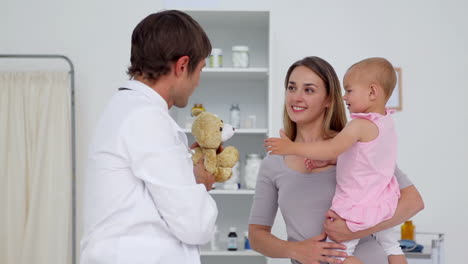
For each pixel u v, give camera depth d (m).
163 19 1.28
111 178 1.21
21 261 2.98
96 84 3.23
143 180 1.23
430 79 3.20
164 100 1.29
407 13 3.21
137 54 1.30
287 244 1.58
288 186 1.65
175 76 1.30
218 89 3.27
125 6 3.25
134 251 1.21
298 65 1.66
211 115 1.44
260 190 1.76
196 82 1.35
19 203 3.01
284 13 3.22
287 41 3.22
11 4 3.24
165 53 1.26
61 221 3.04
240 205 3.22
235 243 2.92
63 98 3.09
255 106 3.27
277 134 3.19
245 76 3.12
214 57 3.00
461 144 3.18
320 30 3.22
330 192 1.60
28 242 2.99
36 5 3.24
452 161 3.18
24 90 3.07
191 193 1.19
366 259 1.57
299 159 1.68
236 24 3.16
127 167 1.22
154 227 1.24
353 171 1.51
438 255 2.60
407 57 3.20
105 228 1.22
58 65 3.24
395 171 1.66
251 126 3.07
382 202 1.51
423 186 3.18
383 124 1.52
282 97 3.20
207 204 1.25
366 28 3.21
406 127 3.20
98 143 1.25
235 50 3.01
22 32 3.23
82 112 3.23
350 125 1.49
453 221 3.16
